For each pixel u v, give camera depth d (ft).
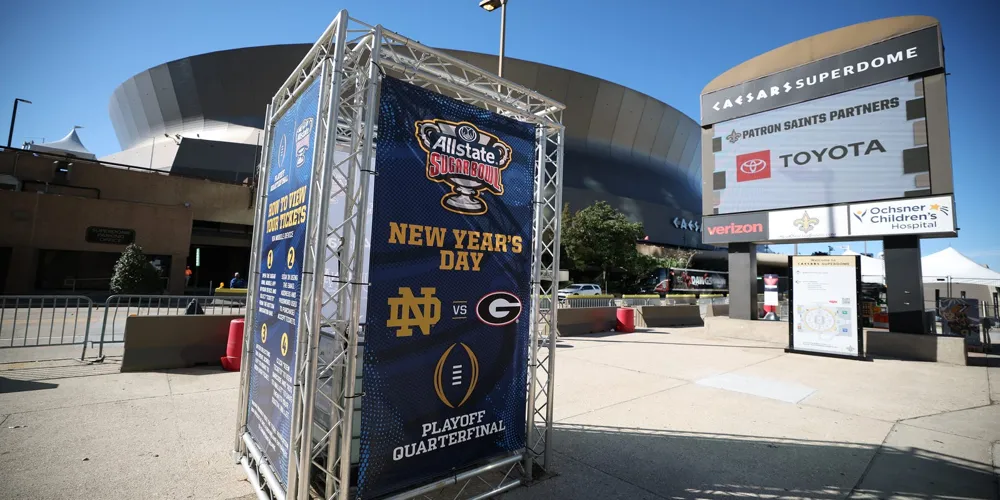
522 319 13.16
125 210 85.97
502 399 12.52
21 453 12.86
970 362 33.22
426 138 11.11
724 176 46.42
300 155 11.35
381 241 10.18
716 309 70.95
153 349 24.14
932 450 15.30
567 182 182.60
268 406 11.75
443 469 11.18
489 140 12.52
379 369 10.09
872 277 98.22
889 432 17.12
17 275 76.33
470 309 11.86
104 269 89.30
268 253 13.21
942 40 34.88
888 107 36.86
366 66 11.05
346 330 11.19
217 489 11.38
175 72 174.29
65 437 14.21
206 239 110.73
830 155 39.60
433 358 11.07
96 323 42.06
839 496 11.94
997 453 15.03
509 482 12.19
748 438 16.29
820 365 31.37
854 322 33.96
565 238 130.72
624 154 212.23
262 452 11.78
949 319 42.27
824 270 35.76
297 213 11.02
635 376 26.20
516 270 13.08
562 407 19.76
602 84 195.83
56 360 25.58
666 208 199.82
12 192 76.95
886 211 36.37
